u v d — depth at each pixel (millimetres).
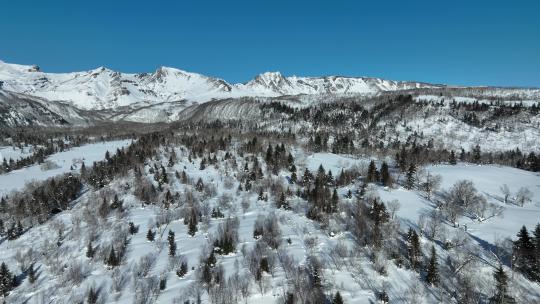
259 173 187875
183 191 173000
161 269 103500
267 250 106375
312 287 87875
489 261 96875
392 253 100938
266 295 86812
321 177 169750
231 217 140125
